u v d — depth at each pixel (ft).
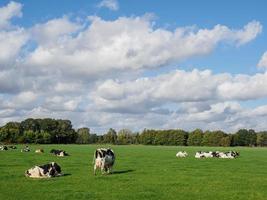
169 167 158.61
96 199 82.02
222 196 86.89
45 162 177.58
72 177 118.01
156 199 82.48
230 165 173.27
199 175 127.13
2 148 335.06
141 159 216.13
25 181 108.58
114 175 124.47
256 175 129.39
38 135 652.48
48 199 81.87
